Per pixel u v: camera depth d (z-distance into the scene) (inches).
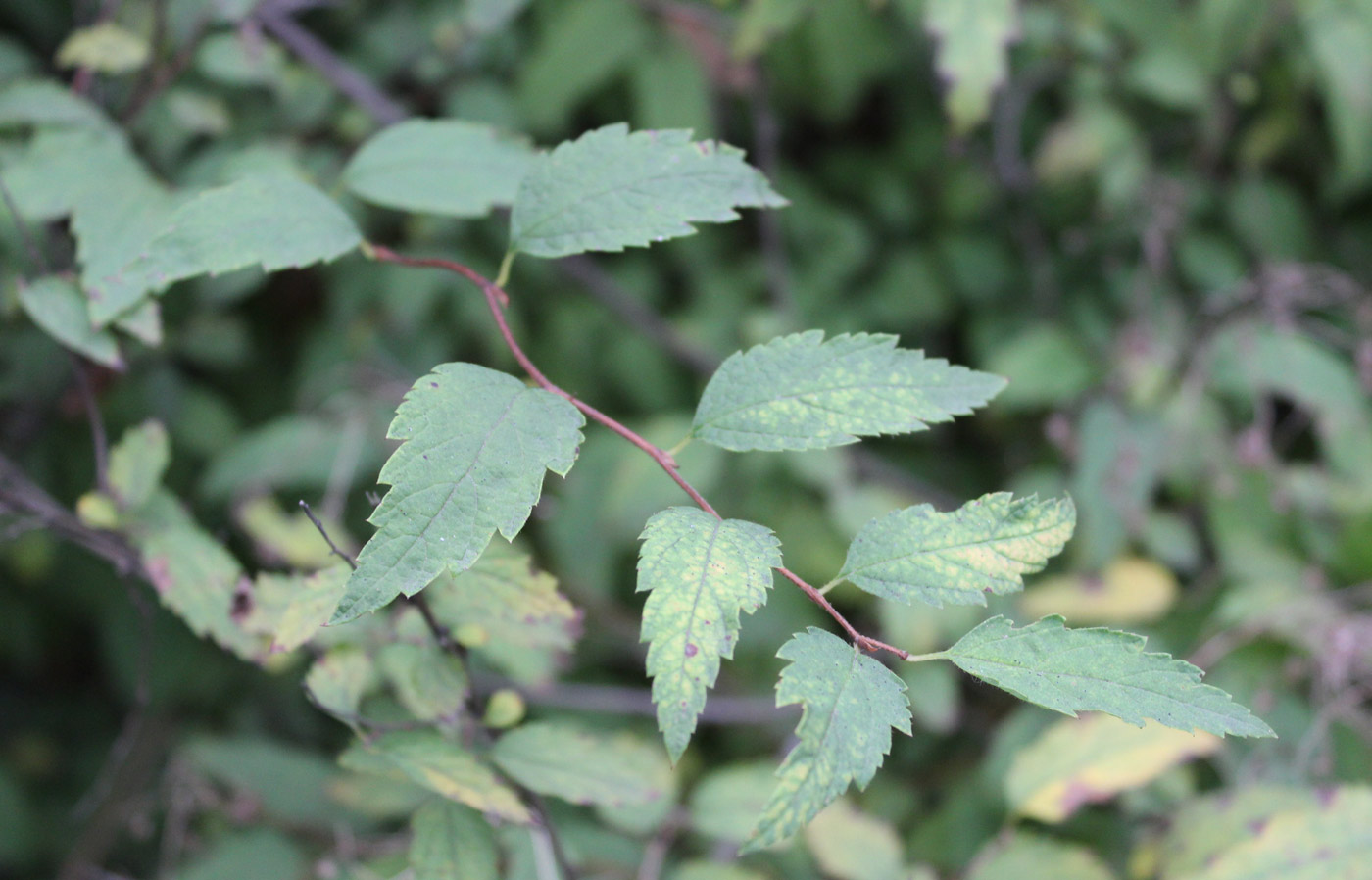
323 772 27.6
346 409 36.1
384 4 37.2
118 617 39.0
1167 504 39.0
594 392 40.0
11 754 43.3
